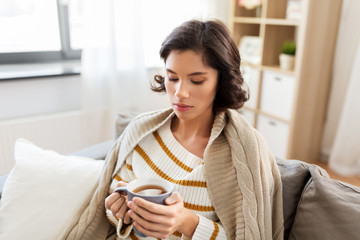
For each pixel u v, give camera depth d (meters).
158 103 2.53
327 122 2.59
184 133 0.91
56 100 2.12
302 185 0.95
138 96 2.39
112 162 1.03
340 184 0.88
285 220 0.95
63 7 2.16
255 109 2.61
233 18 2.67
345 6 2.31
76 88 2.19
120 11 2.13
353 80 2.22
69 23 2.22
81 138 2.21
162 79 1.01
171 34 0.77
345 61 2.39
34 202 1.03
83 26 2.04
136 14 2.19
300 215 0.89
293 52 2.30
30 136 1.95
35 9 2.07
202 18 0.83
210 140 0.83
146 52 2.46
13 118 1.97
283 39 2.50
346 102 2.29
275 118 2.44
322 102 2.38
